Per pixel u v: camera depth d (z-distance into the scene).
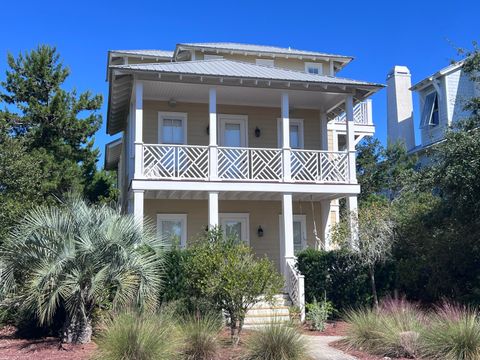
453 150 11.67
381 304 12.73
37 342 10.05
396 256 14.38
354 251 13.52
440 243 13.37
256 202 17.61
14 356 8.80
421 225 13.87
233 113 17.70
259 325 9.66
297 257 14.48
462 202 11.91
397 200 16.48
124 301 9.62
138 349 7.65
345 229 13.88
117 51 19.83
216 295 9.81
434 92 23.23
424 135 23.36
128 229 10.28
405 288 14.11
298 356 8.30
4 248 9.91
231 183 14.76
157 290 10.48
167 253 12.02
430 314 10.00
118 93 16.09
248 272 9.66
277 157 17.19
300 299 13.28
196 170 15.32
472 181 11.38
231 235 11.14
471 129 12.34
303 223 17.88
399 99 27.14
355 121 21.66
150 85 15.16
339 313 13.56
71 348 9.27
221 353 8.62
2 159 13.88
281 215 17.73
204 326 8.71
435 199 14.42
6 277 9.86
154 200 16.70
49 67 20.06
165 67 14.84
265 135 17.86
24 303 9.58
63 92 19.47
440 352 8.40
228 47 20.34
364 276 13.84
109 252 9.76
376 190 24.00
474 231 12.64
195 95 16.36
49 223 9.79
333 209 18.98
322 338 10.97
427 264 13.61
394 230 14.01
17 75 19.44
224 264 9.87
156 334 8.02
